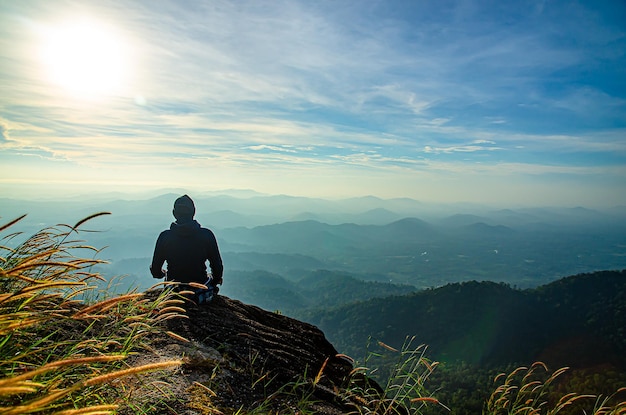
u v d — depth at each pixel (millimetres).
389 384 2592
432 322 147000
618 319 117062
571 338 116562
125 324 2340
